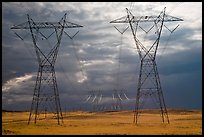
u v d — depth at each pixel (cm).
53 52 8550
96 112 17600
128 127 8081
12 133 6412
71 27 8406
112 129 7519
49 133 6494
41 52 8525
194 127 7894
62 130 7244
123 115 15112
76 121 10981
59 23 8262
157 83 8925
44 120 11819
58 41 8481
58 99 9138
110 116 14575
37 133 6481
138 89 8969
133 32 8400
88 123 9700
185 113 15875
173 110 17188
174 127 7900
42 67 8731
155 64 8612
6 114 16538
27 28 8219
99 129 7531
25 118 13500
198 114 15188
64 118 13262
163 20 8231
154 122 10062
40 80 8856
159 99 9588
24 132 6688
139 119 12344
